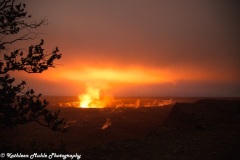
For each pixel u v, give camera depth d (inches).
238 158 333.7
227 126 577.6
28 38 375.9
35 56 363.6
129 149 434.6
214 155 359.3
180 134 545.3
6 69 347.3
